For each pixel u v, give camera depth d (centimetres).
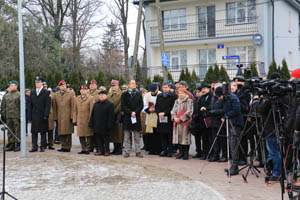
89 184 721
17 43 2867
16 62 2900
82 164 936
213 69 2414
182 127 993
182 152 1022
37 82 1141
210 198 611
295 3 2831
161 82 2341
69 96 1153
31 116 1142
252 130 903
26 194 645
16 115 1170
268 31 2502
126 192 655
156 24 2823
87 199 611
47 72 3061
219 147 971
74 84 2589
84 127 1097
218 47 2489
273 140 715
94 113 1062
